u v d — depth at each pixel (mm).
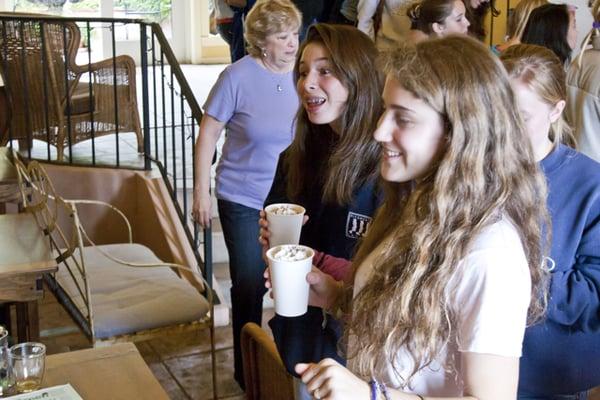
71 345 3314
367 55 1918
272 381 2338
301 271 1625
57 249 2936
